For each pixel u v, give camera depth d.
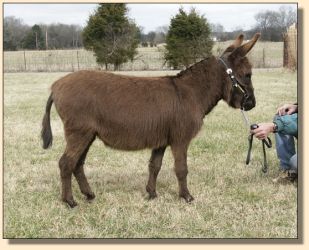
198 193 5.88
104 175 6.64
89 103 5.10
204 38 27.98
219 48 27.50
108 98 5.15
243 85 5.73
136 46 30.22
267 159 7.34
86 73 5.34
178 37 28.09
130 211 5.29
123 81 5.33
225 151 7.81
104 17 29.45
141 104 5.22
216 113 11.23
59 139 8.69
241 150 7.86
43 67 29.88
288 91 14.93
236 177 6.54
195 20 27.59
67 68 29.64
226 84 5.69
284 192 5.93
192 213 5.21
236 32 28.06
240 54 5.69
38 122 10.27
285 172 6.57
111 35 29.84
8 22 34.53
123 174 6.70
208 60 5.71
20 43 35.44
